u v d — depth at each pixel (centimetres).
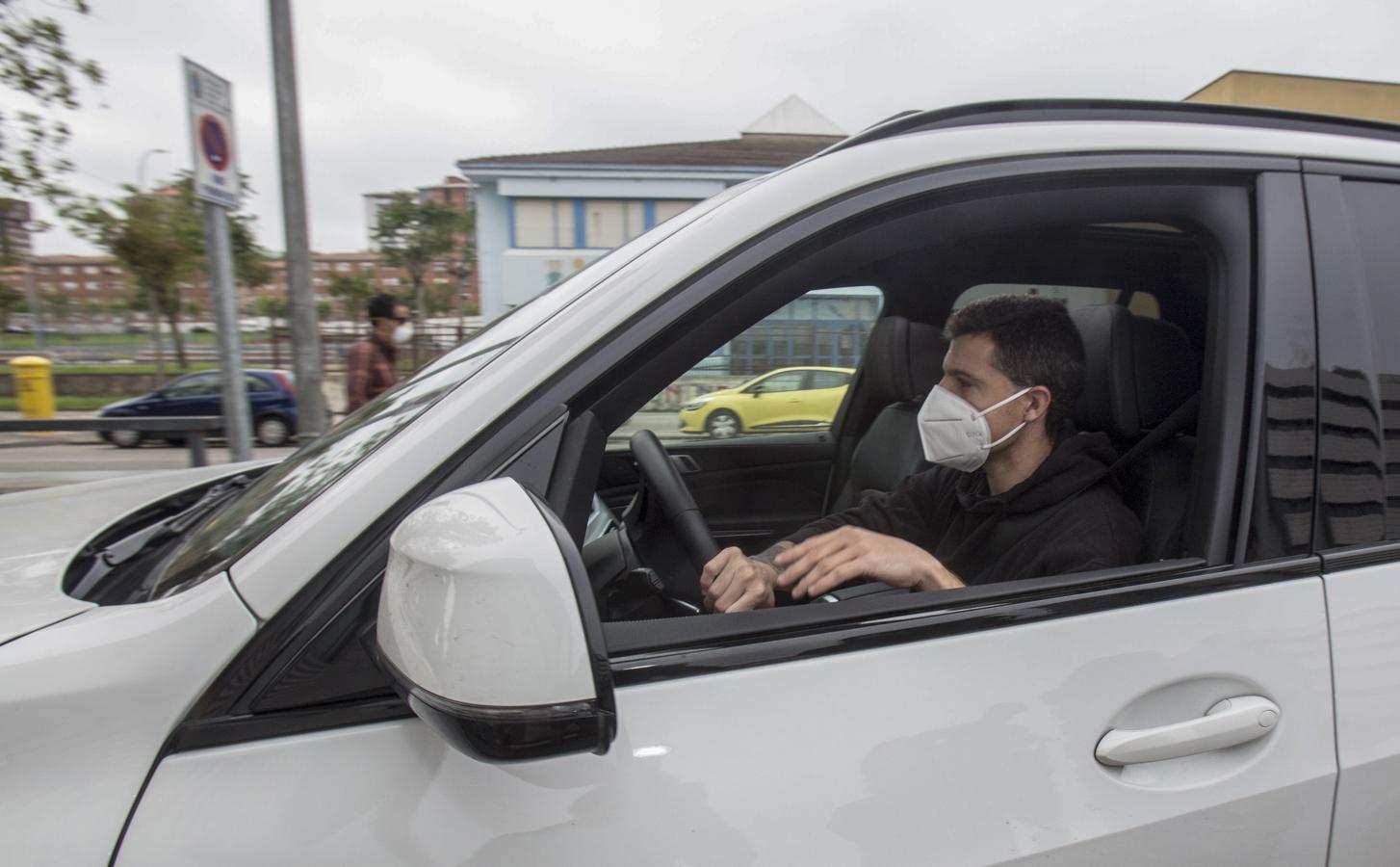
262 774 74
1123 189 104
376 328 491
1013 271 198
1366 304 109
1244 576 99
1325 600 101
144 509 156
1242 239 106
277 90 607
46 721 75
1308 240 107
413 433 89
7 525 145
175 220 1812
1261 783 95
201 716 76
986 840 85
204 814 73
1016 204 102
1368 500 106
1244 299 105
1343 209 111
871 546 116
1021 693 89
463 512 71
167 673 77
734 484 240
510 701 65
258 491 121
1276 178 108
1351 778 99
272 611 79
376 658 74
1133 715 92
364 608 79
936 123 106
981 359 133
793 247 96
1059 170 102
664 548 140
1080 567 121
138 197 1788
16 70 820
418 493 84
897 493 176
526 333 100
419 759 76
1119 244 166
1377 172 114
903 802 83
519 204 1966
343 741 76
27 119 864
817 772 82
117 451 1181
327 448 119
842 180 98
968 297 216
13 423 466
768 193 99
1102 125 107
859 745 83
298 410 639
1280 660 97
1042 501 133
